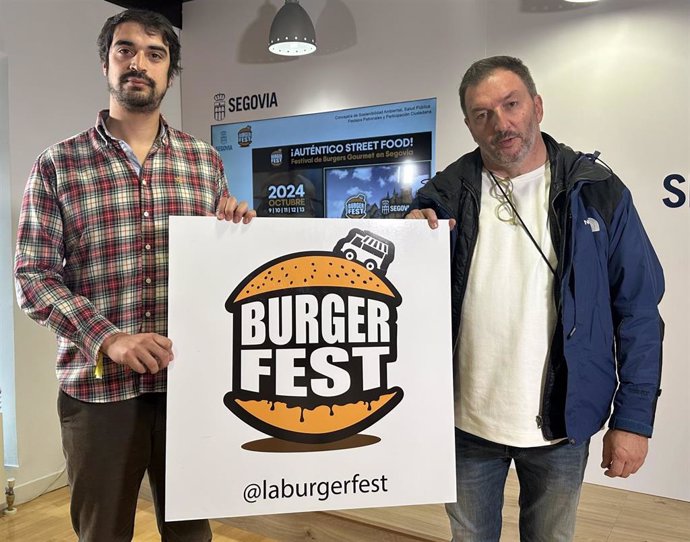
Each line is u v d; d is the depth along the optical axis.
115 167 1.51
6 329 3.20
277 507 1.35
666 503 2.88
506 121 1.41
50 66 3.44
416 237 1.43
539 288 1.45
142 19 1.50
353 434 1.38
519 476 1.60
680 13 2.86
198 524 1.66
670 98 2.91
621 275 1.45
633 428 1.41
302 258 1.39
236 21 4.38
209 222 1.36
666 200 2.95
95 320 1.37
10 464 3.22
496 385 1.47
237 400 1.35
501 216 1.50
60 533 2.82
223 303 1.36
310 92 4.12
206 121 4.59
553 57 3.20
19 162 3.27
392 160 3.82
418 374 1.41
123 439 1.50
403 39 3.71
